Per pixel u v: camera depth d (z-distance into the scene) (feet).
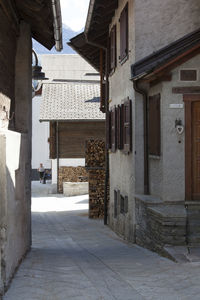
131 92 43.14
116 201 55.67
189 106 35.96
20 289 20.89
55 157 104.78
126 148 44.37
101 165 70.79
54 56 129.70
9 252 22.48
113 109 55.42
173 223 32.04
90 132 105.29
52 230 58.44
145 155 41.22
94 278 23.77
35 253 35.47
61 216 73.26
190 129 35.99
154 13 41.50
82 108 105.91
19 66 38.04
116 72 53.83
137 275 24.57
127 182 45.78
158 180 38.27
